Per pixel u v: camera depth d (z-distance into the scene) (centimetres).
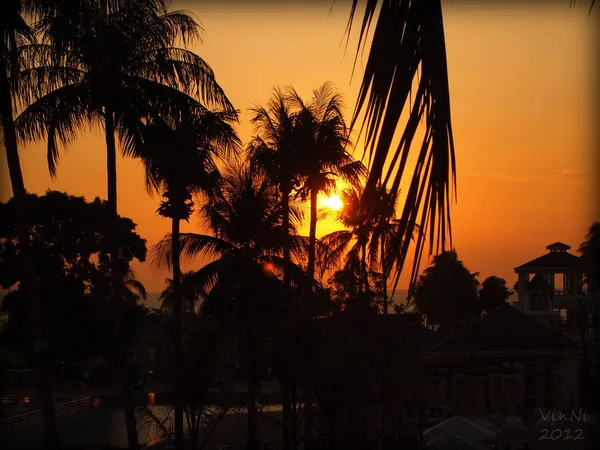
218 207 3122
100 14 2505
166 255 2981
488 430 2967
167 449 3188
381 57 183
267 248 3156
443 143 180
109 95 2511
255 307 2988
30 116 2583
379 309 3056
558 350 5038
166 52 2602
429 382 4478
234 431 4028
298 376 2884
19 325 5703
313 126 3153
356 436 2936
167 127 2638
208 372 2688
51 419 2606
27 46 2527
